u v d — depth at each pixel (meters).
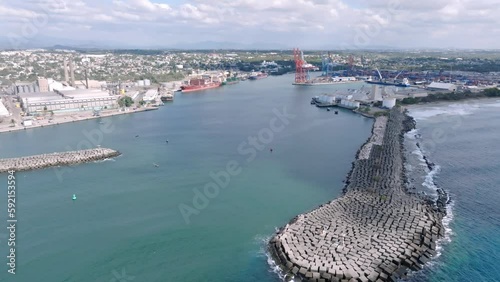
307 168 106.81
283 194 88.75
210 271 60.56
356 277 54.75
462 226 71.31
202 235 71.19
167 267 62.09
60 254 66.06
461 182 93.19
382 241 63.22
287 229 68.31
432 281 55.72
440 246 64.44
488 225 71.81
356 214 73.06
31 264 63.38
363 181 91.25
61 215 80.19
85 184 97.44
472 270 58.25
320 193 88.94
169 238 70.50
